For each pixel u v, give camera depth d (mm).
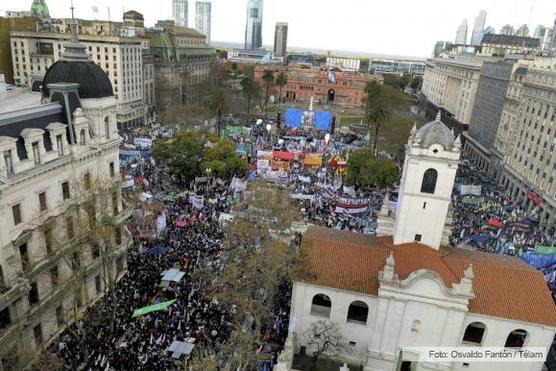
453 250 55062
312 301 51750
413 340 49156
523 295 48094
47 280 51000
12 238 44906
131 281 61156
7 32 167250
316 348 52844
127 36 171375
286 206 66438
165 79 194375
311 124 167875
